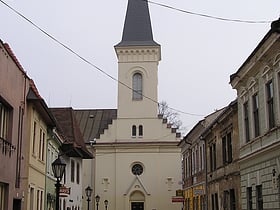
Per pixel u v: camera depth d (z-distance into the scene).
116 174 59.12
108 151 60.00
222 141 30.92
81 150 41.31
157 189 58.56
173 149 59.47
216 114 37.97
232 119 27.84
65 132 41.50
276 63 19.72
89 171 59.94
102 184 59.06
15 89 20.64
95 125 67.19
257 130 23.20
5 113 19.73
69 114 43.41
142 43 62.16
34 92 24.28
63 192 32.53
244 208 25.06
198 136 40.34
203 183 38.03
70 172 42.41
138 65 61.91
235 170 27.19
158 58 62.78
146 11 64.50
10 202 20.28
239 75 25.23
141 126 60.47
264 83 21.61
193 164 43.78
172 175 58.78
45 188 31.09
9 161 19.94
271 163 20.58
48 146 32.16
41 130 28.97
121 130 60.38
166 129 60.09
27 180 24.25
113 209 58.25
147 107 60.94
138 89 61.75
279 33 18.38
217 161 32.41
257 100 23.14
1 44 17.52
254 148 23.28
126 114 60.84
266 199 21.31
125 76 61.72
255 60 22.09
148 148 59.66
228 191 29.14
